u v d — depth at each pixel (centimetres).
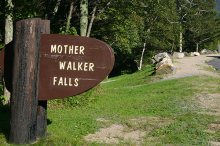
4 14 1720
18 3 1806
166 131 1291
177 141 1177
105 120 1493
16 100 901
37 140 917
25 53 897
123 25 3066
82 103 1883
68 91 909
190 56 6444
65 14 2500
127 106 1845
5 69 951
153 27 5894
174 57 5638
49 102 1820
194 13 8944
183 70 3650
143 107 1788
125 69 6506
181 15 8788
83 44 902
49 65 910
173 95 2122
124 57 6288
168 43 6612
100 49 896
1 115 1378
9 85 949
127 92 2533
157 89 2538
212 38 9856
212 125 1388
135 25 4234
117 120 1488
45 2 2286
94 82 902
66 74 906
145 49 6444
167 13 5969
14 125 901
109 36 3359
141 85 2995
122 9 2709
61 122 1410
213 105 1811
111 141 1178
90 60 899
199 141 1177
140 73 4119
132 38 4316
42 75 912
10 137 907
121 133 1293
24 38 897
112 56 894
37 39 903
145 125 1391
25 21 897
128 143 1134
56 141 927
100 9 2631
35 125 912
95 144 1038
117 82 3788
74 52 904
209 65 4456
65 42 905
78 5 2466
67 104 1836
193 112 1625
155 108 1741
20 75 898
